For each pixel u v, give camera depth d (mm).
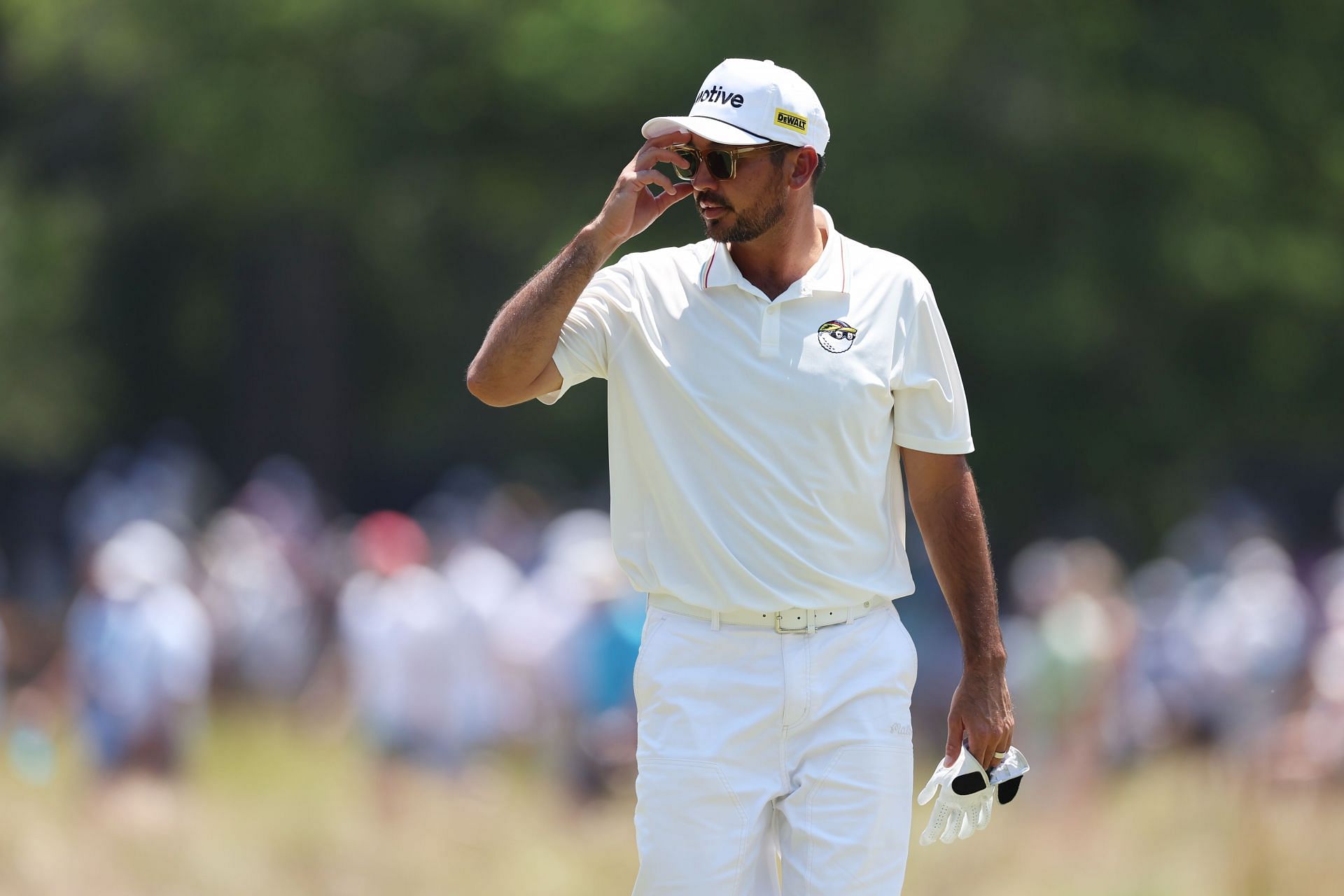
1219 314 74312
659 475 13938
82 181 98188
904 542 14602
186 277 104562
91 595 36062
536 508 67812
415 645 38656
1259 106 71438
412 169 78750
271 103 76375
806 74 68938
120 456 103375
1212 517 74250
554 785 40906
